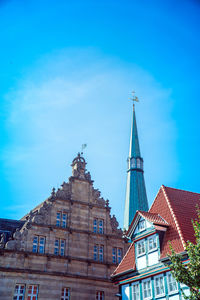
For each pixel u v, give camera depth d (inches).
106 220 1809.8
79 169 1865.2
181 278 907.4
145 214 1309.1
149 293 1201.4
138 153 6087.6
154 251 1226.6
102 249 1733.5
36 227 1603.1
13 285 1441.9
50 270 1545.3
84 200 1797.5
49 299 1493.6
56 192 1736.0
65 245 1642.5
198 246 912.9
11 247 1497.3
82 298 1572.3
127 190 5826.8
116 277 1368.1
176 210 1285.7
